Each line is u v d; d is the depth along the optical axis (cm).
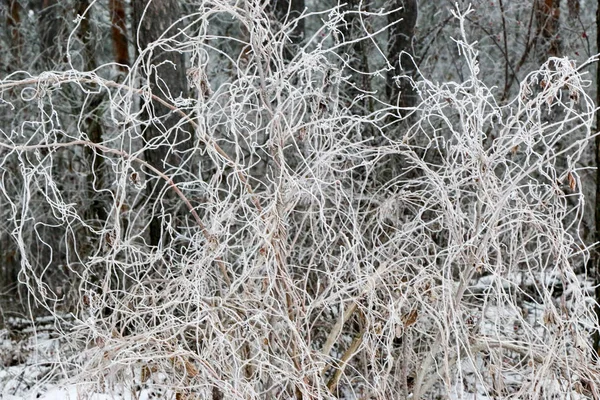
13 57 912
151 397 391
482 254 332
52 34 947
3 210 826
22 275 820
